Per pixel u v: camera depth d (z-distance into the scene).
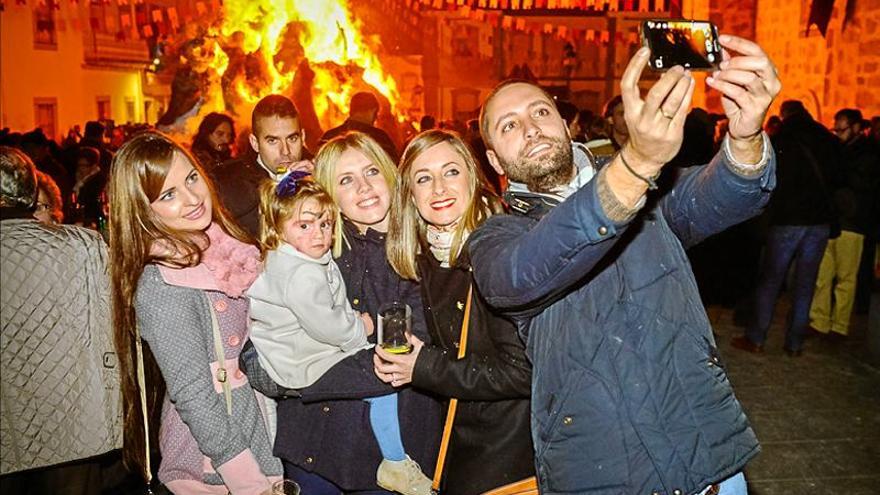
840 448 4.81
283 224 2.69
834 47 11.71
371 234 2.89
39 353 2.81
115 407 2.96
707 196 2.18
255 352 2.80
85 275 2.90
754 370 6.25
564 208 1.74
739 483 2.20
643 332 2.03
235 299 2.75
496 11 22.77
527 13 22.95
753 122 1.98
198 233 2.68
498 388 2.37
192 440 2.78
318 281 2.68
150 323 2.59
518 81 2.36
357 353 2.77
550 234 1.74
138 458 2.89
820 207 6.30
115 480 3.98
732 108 2.04
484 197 2.69
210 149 6.76
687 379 2.04
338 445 2.84
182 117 19.59
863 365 6.33
